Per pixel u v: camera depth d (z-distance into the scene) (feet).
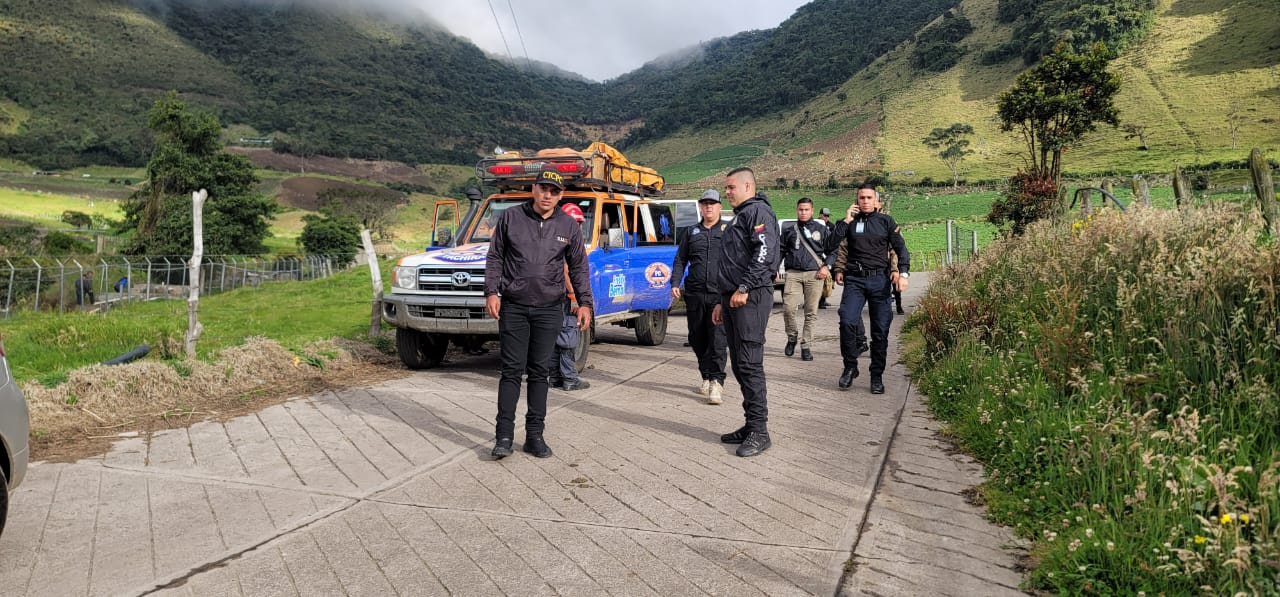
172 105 217.77
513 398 16.20
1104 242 23.18
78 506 13.07
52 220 310.65
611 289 29.07
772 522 12.51
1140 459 11.99
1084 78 81.71
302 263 145.38
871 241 22.85
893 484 14.44
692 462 15.85
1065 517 11.80
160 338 27.58
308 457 16.03
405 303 26.20
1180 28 641.40
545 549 11.33
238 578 10.31
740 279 16.83
